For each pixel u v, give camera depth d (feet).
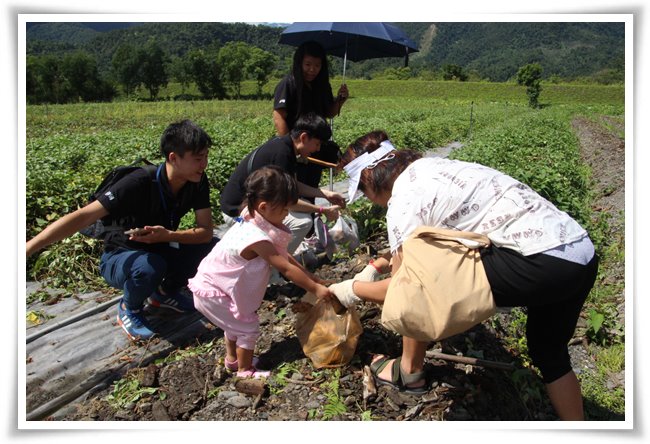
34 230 18.35
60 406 10.28
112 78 239.91
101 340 12.38
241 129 53.67
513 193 8.03
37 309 14.12
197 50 243.60
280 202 9.61
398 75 295.89
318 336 10.55
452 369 10.52
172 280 13.21
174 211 12.27
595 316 12.97
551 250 7.60
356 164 9.17
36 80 201.16
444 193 8.11
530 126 66.54
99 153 33.71
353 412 9.50
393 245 8.52
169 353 11.83
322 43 19.74
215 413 9.67
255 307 10.14
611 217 21.95
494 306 7.95
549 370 8.68
